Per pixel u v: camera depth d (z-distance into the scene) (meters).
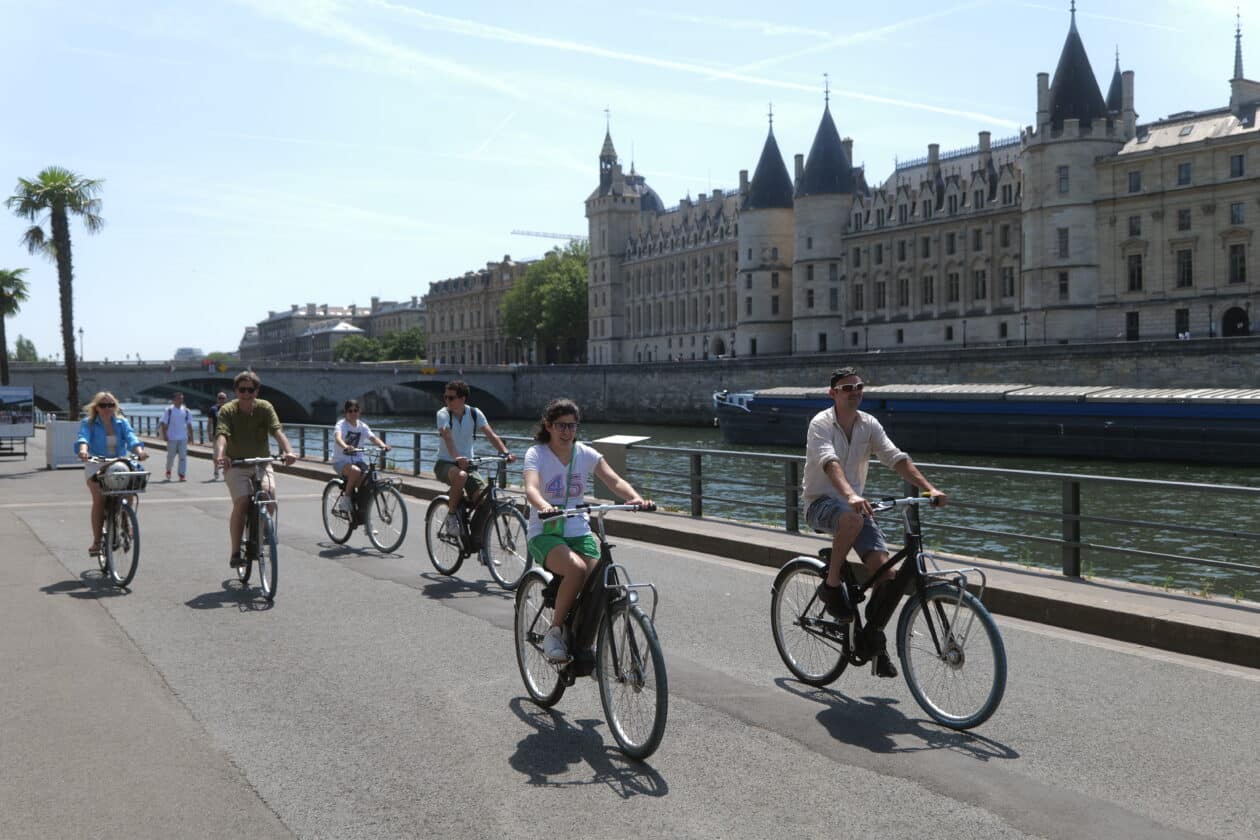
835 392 7.53
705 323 141.38
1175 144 83.81
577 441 7.26
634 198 159.12
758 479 44.59
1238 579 22.69
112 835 5.24
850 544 7.31
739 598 10.98
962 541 27.81
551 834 5.24
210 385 136.88
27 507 20.50
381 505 14.42
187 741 6.62
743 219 125.62
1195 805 5.55
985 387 66.25
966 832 5.24
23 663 8.51
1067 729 6.75
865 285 113.50
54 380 106.06
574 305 162.75
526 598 7.45
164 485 25.97
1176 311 84.12
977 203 102.81
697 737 6.67
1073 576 10.80
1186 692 7.52
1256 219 79.50
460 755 6.38
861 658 7.31
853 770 6.09
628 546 14.81
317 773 6.07
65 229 47.25
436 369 127.25
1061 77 89.50
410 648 8.98
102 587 11.83
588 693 7.71
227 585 11.94
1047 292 90.19
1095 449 56.31
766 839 5.18
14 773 6.07
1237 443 50.69
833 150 116.56
